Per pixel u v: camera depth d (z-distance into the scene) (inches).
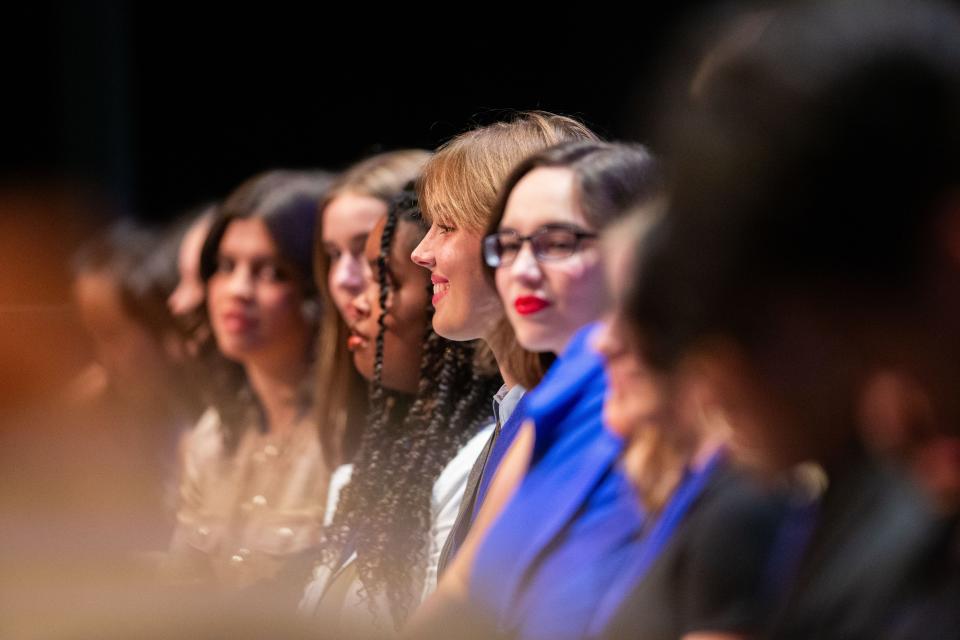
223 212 360.8
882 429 93.9
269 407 358.9
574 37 509.0
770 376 92.5
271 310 354.6
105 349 392.5
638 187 193.0
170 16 589.3
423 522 264.4
